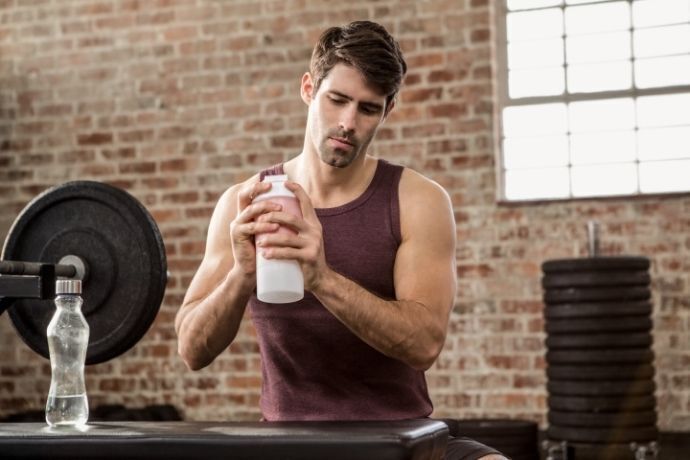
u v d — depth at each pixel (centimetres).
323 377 209
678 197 493
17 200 572
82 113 566
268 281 167
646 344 430
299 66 540
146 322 218
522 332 506
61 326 174
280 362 211
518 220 510
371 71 189
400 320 190
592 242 444
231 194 220
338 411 207
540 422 502
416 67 524
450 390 512
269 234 167
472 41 518
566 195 517
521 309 507
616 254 499
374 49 190
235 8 549
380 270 208
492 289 511
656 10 512
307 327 205
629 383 428
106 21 566
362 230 208
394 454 140
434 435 151
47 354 225
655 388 435
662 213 495
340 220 209
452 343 514
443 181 518
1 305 200
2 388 568
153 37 559
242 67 547
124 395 551
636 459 423
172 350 546
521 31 526
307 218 170
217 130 549
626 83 514
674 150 507
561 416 435
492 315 510
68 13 571
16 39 577
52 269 200
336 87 191
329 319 204
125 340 218
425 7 524
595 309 427
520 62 525
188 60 554
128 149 559
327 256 207
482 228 514
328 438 142
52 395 172
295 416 210
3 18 579
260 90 545
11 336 568
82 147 566
